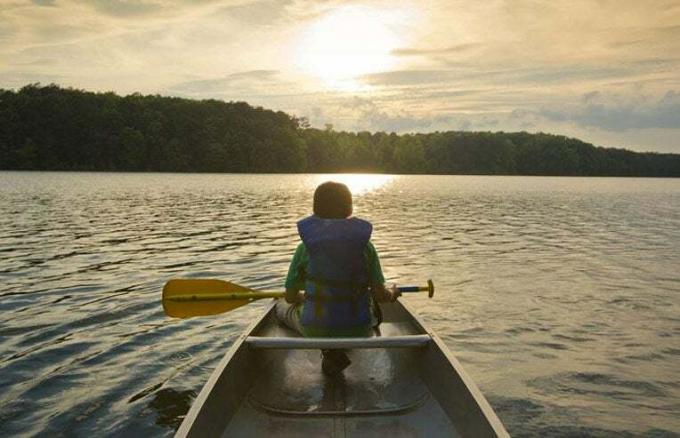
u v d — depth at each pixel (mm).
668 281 9539
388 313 5309
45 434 4031
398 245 13594
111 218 18422
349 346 3504
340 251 3654
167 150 86938
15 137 79312
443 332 6539
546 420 4426
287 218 19688
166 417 4297
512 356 5785
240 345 3535
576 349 6008
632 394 4910
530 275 9945
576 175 134000
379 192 44250
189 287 4629
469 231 16922
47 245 12305
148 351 5672
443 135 133625
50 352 5594
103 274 9297
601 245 14102
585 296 8344
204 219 18922
